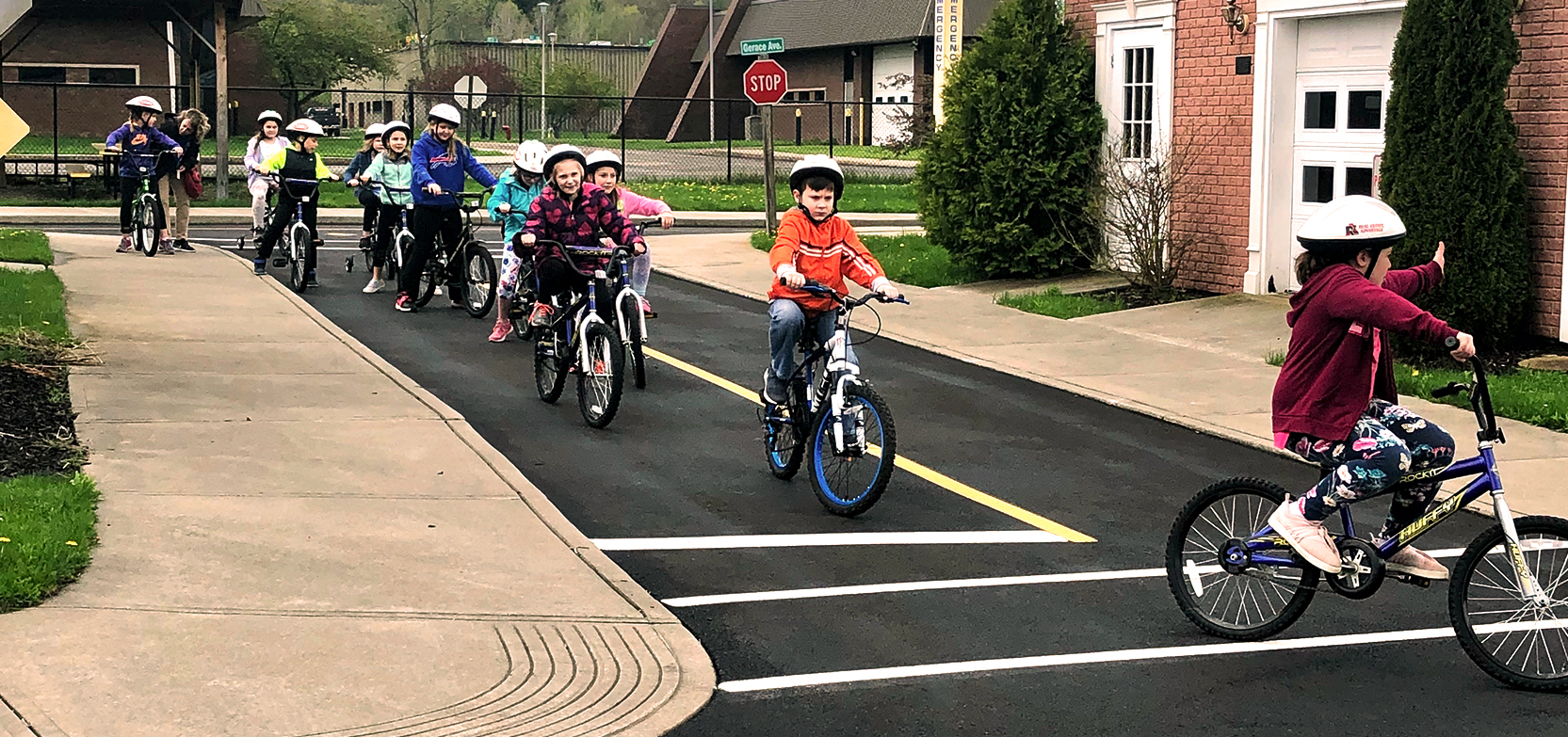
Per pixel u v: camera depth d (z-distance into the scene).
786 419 8.80
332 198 29.86
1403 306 5.71
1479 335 12.93
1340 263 6.01
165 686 5.26
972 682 5.84
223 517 7.30
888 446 8.03
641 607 6.48
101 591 6.14
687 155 49.84
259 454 8.59
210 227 25.17
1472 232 12.67
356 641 5.81
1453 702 5.70
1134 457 9.82
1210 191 16.31
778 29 66.50
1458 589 5.95
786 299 8.57
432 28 94.88
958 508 8.52
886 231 25.95
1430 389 11.55
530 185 13.10
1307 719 5.52
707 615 6.60
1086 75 17.69
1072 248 17.69
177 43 43.97
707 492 8.73
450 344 13.27
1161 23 16.75
